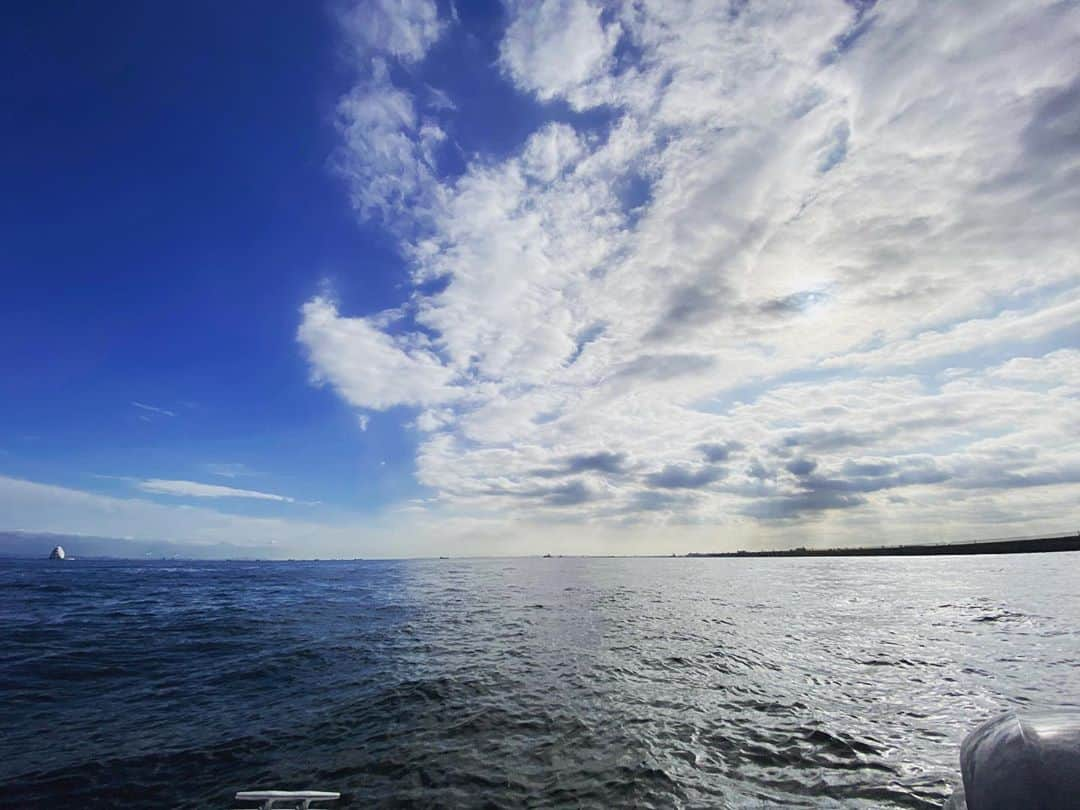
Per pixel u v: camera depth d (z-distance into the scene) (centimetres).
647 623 2216
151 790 675
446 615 2470
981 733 400
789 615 2442
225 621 2128
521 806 630
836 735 867
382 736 864
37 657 1388
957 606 2647
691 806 630
